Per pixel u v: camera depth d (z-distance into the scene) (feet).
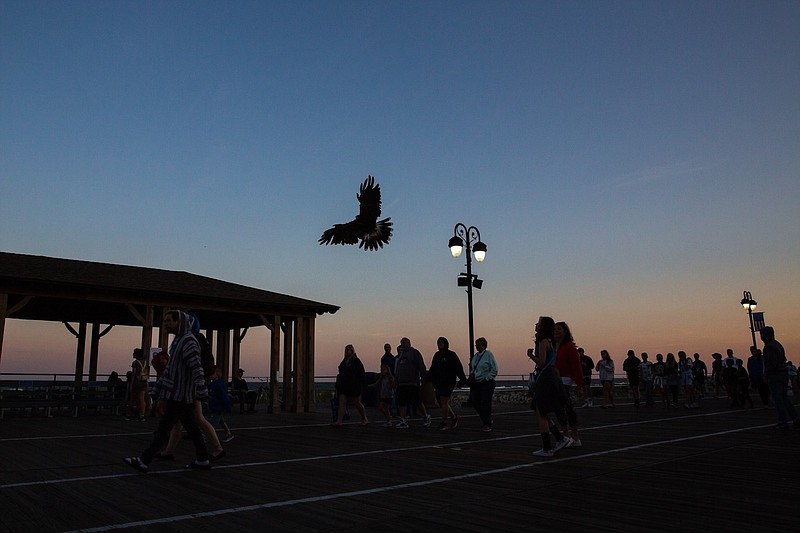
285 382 73.41
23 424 48.93
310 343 73.20
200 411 25.52
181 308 64.23
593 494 19.44
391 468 25.36
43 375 69.00
